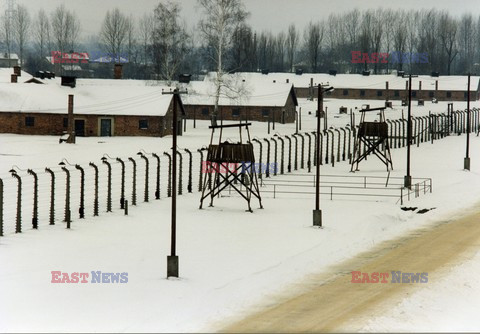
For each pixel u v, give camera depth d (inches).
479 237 2226.9
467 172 3671.3
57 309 1346.0
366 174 3614.7
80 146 4515.3
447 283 1637.6
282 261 1812.3
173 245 1609.3
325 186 2999.5
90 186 3009.4
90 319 1282.0
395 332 1234.0
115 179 3208.7
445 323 1311.5
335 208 2645.2
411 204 2802.7
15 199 2635.3
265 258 1841.8
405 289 1563.7
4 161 3663.9
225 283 1573.6
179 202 2755.9
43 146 4478.3
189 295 1465.3
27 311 1330.0
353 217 2459.4
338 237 2146.9
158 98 5482.3
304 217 2450.8
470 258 1920.5
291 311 1365.7
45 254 1828.2
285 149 4675.2
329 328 1249.4
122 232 2146.9
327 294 1505.9
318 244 2036.2
